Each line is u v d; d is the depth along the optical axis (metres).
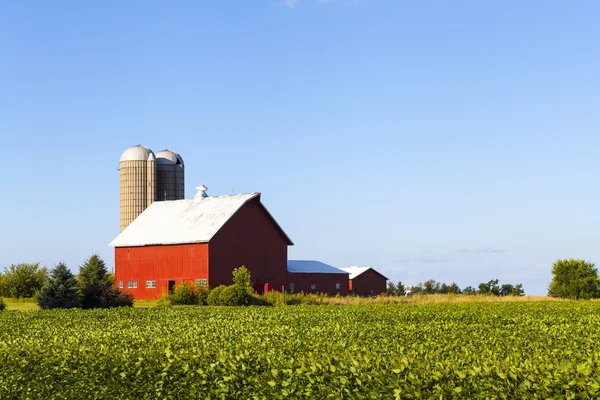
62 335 26.83
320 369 14.60
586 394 11.87
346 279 86.88
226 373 15.82
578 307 46.31
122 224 107.62
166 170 110.00
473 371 13.05
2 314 42.44
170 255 76.12
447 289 103.06
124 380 17.39
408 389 12.88
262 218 77.50
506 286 107.62
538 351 18.02
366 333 24.33
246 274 69.44
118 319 37.59
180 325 30.83
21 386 19.23
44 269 79.31
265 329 26.70
